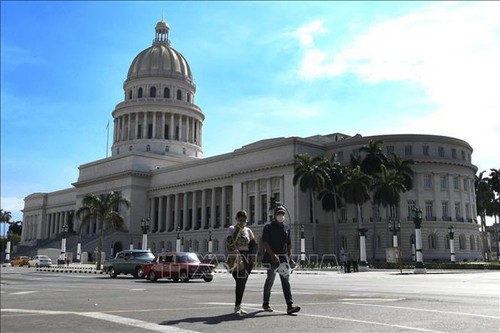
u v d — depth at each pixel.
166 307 13.09
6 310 12.58
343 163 83.06
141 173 111.56
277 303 13.89
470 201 83.62
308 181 71.44
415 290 19.86
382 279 32.50
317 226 81.56
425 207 78.31
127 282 30.56
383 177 68.94
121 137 125.19
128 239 107.75
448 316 10.70
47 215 147.38
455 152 82.56
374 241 71.94
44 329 9.27
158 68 127.50
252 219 88.12
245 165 90.06
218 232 94.56
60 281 31.17
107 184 117.44
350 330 8.84
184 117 126.56
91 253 99.75
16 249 119.12
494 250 134.38
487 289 20.44
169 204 108.44
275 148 84.94
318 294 17.23
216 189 99.12
